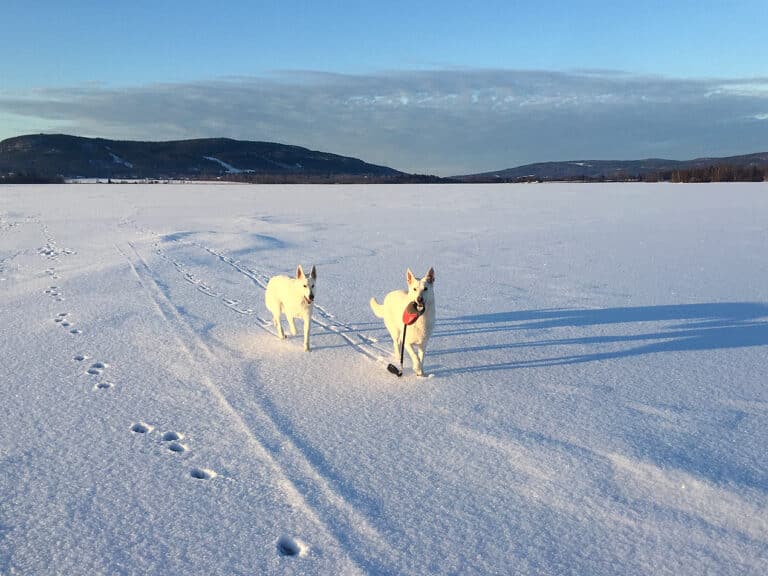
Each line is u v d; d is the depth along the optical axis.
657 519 4.38
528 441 5.64
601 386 7.16
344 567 3.84
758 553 3.98
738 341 9.09
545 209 37.38
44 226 27.11
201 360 8.09
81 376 7.39
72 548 3.99
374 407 6.49
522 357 8.34
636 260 17.06
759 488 4.75
